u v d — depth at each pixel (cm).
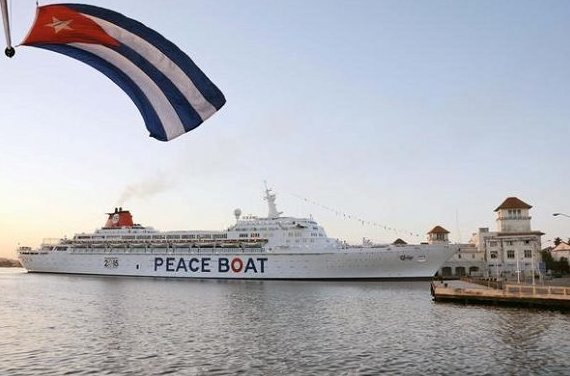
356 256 9756
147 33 980
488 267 11531
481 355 3017
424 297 6550
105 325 4216
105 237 12438
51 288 8469
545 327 3984
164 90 1043
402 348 3228
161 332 3847
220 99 1048
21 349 3238
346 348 3231
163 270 11388
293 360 2908
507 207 11662
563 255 12619
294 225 10712
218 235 11369
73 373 2656
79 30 954
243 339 3544
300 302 5978
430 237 13700
